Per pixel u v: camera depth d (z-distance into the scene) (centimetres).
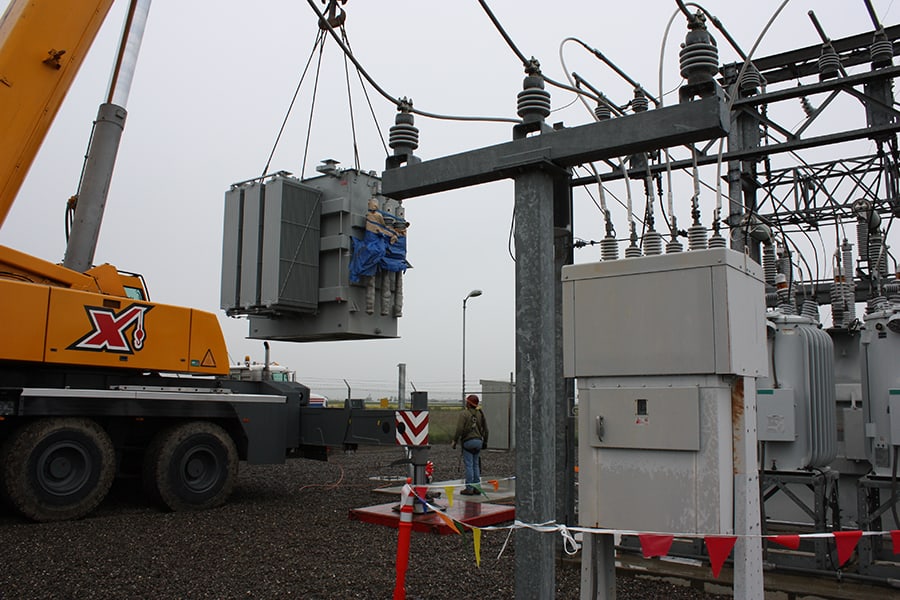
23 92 723
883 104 734
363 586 584
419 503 862
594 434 384
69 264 909
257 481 1327
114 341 926
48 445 861
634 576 596
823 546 579
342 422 1111
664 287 369
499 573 624
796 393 641
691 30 309
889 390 591
